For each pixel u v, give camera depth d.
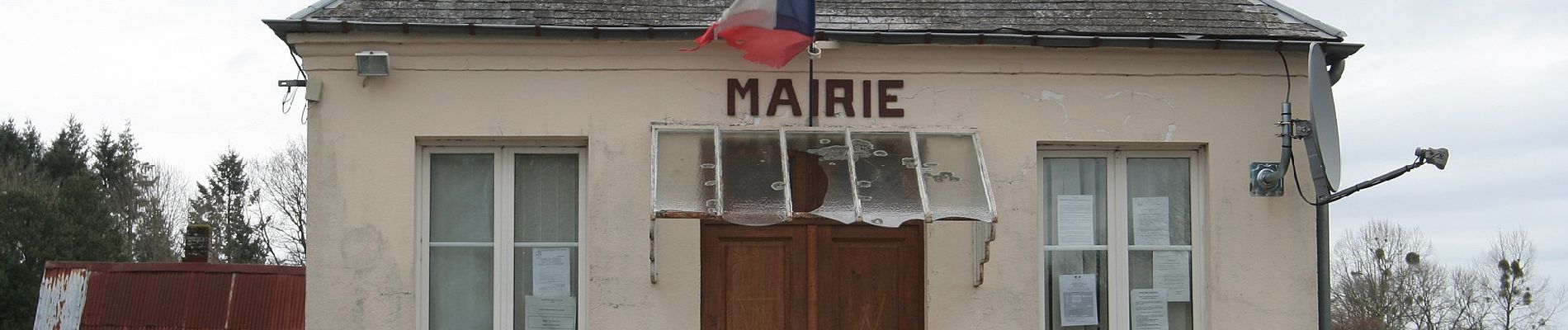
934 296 7.27
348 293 7.07
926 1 7.67
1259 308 7.45
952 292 7.29
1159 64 7.43
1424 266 30.83
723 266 7.32
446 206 7.36
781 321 7.32
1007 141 7.35
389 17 7.13
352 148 7.09
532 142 7.34
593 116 7.18
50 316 13.59
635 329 7.13
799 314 7.32
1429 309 30.64
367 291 7.08
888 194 6.64
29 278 26.84
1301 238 7.50
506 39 7.08
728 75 7.23
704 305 7.27
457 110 7.14
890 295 7.40
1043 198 7.61
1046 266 7.62
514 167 7.39
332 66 7.10
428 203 7.32
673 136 6.97
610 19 7.23
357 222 7.09
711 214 6.39
